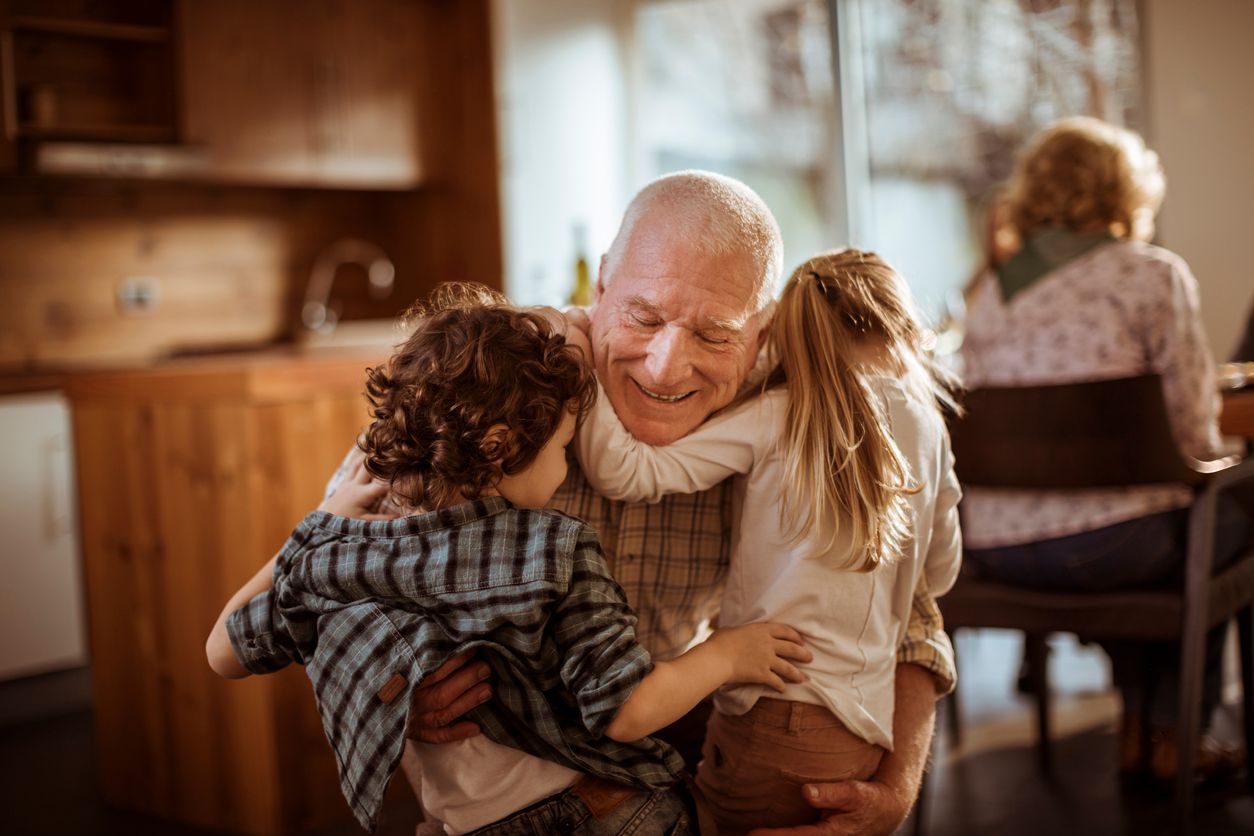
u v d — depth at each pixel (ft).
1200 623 6.99
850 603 4.29
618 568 4.62
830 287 4.38
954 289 17.78
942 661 4.76
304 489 8.68
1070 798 8.50
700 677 3.94
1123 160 8.27
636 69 18.75
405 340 4.29
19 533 12.14
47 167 12.96
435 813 4.05
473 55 16.12
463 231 16.55
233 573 8.57
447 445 3.85
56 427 12.41
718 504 4.71
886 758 4.54
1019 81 16.75
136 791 9.60
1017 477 7.38
